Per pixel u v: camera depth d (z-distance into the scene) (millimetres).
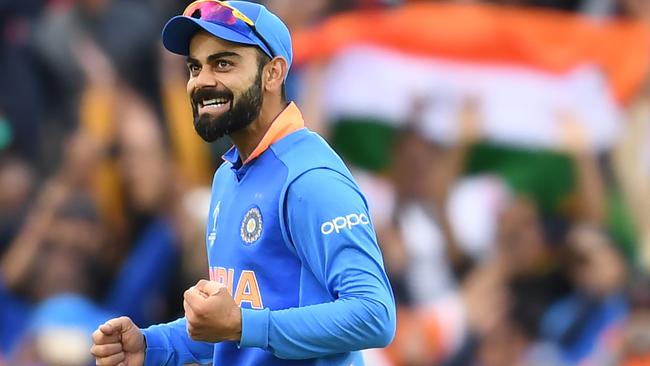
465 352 28453
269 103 14000
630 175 30859
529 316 29219
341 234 13406
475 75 30359
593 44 30953
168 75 31203
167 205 28219
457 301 28953
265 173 13930
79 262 27422
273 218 13742
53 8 31625
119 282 27688
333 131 30031
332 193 13531
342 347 13367
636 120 30969
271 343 13188
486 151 30406
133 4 31766
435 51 30281
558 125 30562
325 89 29984
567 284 29906
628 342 29000
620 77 31031
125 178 28438
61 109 30891
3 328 26969
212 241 14523
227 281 14148
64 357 26188
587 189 30484
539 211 30344
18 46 30984
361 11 30578
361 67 30062
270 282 13789
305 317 13211
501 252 29656
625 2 31359
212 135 13711
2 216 28109
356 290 13289
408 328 28219
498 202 30047
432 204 29922
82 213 27891
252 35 13656
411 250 29172
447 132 30250
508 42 30516
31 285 27297
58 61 30984
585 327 29266
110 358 14297
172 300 27797
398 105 30109
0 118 30156
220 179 14727
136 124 29266
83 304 26953
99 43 31234
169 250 27766
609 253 29922
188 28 13711
